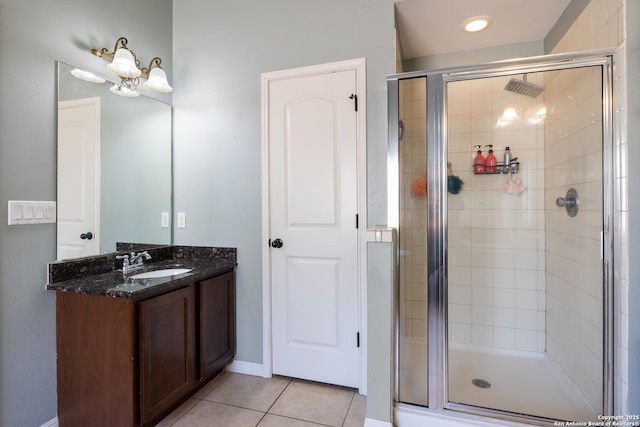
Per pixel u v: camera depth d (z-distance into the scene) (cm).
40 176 155
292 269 211
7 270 142
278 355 215
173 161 237
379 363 157
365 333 196
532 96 223
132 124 207
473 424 154
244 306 221
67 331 156
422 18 203
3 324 141
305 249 208
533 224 227
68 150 169
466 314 240
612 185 151
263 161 215
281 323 214
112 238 194
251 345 219
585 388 174
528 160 226
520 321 232
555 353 212
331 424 168
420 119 175
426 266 173
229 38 224
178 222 236
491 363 222
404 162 178
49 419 157
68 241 168
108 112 192
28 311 150
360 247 196
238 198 221
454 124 236
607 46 154
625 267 146
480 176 235
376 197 192
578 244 183
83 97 177
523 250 230
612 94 150
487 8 194
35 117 153
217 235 227
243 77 221
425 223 174
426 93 173
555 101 206
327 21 202
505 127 228
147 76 211
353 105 197
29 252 151
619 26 146
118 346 146
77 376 154
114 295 144
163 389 159
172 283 164
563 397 183
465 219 238
